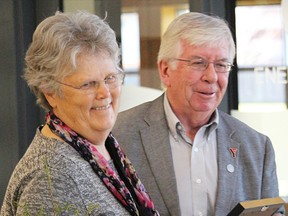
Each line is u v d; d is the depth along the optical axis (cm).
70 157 201
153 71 423
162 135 281
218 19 278
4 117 421
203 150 283
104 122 208
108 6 427
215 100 278
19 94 420
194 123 280
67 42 200
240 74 414
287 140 414
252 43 413
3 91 420
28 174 198
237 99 415
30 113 423
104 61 204
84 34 203
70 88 202
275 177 289
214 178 279
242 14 412
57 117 210
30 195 192
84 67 201
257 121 414
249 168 284
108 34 207
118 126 286
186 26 273
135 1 423
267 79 413
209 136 284
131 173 231
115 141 232
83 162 204
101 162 210
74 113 206
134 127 285
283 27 411
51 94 207
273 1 410
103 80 205
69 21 204
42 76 203
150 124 285
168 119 284
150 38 423
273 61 412
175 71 276
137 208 225
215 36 271
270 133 415
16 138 420
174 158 280
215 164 281
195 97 275
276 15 411
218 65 275
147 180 276
